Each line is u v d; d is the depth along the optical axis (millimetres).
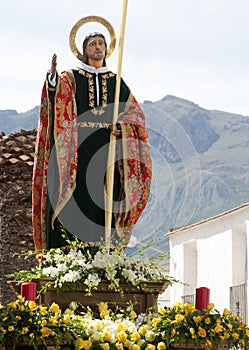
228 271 29844
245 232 29625
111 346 11383
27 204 22547
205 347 11547
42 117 13359
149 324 11859
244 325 11945
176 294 32188
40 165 13367
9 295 22016
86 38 13688
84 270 12492
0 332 11039
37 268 12844
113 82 13680
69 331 11273
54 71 13141
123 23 13453
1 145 22891
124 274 12547
